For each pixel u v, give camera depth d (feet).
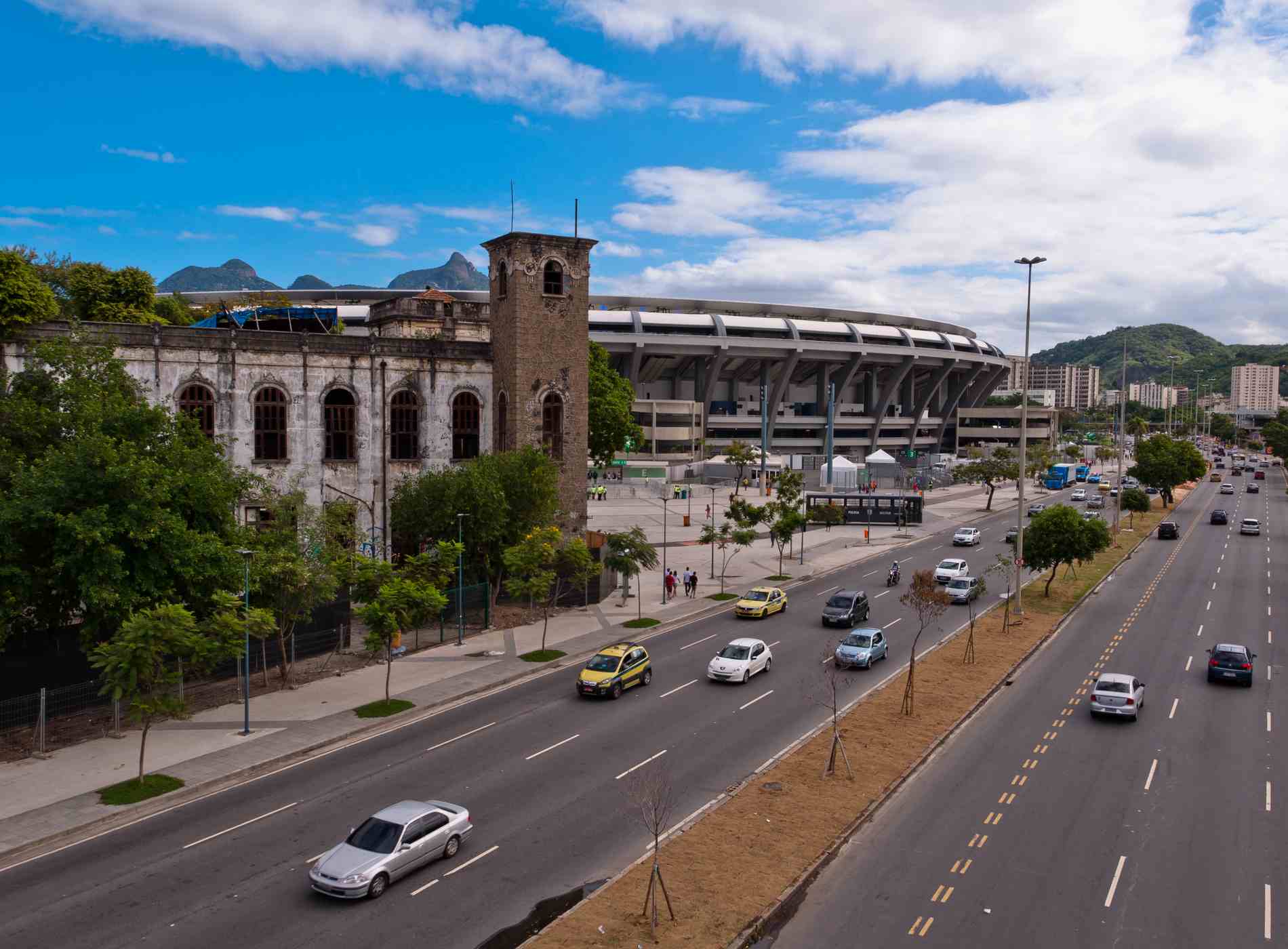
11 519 100.99
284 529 131.03
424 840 70.59
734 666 123.54
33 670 106.73
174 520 108.17
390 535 177.06
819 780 88.02
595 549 184.44
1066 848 74.23
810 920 63.05
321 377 170.40
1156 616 168.66
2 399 119.44
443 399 183.42
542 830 77.61
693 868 70.08
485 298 496.64
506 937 60.75
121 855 73.87
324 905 65.21
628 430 292.40
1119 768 92.58
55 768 92.84
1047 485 449.06
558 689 122.72
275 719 108.88
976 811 81.71
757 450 510.58
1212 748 98.53
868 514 309.42
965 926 62.28
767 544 260.42
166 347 156.76
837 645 144.36
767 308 570.87
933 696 116.26
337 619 142.82
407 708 112.68
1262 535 282.36
